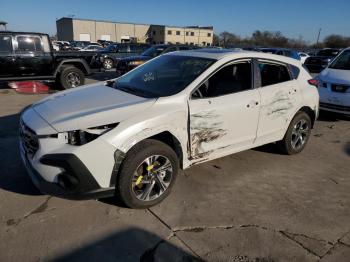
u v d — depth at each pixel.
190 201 3.71
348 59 8.23
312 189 4.20
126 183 3.24
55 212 3.35
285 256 2.92
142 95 3.80
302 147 5.38
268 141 4.77
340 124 7.62
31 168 3.16
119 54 18.88
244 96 4.18
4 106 8.02
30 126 3.21
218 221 3.37
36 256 2.74
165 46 15.03
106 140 3.06
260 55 4.55
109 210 3.43
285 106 4.75
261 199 3.86
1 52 9.81
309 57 21.36
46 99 3.93
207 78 3.90
